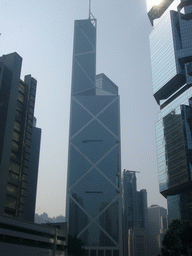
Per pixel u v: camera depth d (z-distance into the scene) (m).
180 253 80.69
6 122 91.19
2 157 86.75
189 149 187.88
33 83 112.25
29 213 164.00
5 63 101.38
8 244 69.31
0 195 83.56
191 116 196.38
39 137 185.88
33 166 176.50
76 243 110.12
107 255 194.25
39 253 81.00
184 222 85.12
